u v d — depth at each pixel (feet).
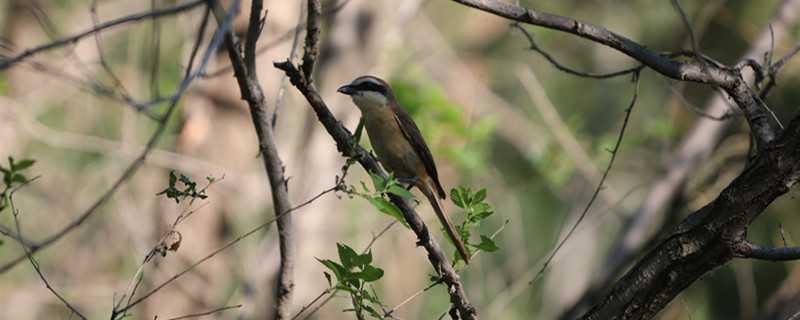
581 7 63.98
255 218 46.65
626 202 56.34
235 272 45.55
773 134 20.53
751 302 49.60
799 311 22.33
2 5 54.70
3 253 51.65
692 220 19.08
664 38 61.52
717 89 25.36
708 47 55.88
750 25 52.70
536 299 51.78
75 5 56.44
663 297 19.39
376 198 19.24
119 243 53.16
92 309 49.06
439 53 61.21
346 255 19.84
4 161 50.83
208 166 45.57
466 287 46.39
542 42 62.08
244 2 42.19
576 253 53.47
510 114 62.23
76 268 52.80
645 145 59.77
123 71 49.19
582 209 50.75
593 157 53.16
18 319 53.06
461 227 22.03
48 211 53.98
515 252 48.73
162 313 43.96
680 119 56.59
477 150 49.65
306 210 47.19
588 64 64.95
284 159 47.85
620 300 19.65
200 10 42.93
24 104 49.03
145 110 14.67
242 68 19.33
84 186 54.75
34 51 14.89
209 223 45.32
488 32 68.80
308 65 18.83
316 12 18.34
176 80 45.19
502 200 51.67
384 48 49.57
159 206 44.37
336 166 48.57
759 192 18.33
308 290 46.68
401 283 48.88
